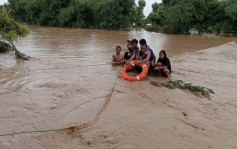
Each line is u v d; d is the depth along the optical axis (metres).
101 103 4.77
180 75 7.69
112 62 8.61
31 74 7.00
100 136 3.54
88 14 42.91
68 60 9.47
